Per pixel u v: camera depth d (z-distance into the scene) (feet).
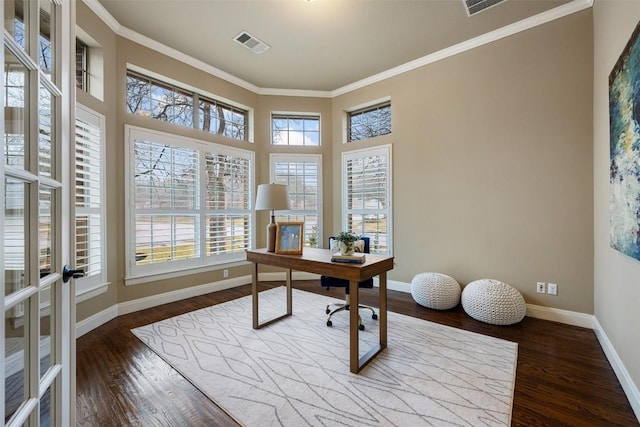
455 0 8.71
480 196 10.80
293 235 8.45
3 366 2.31
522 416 5.11
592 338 8.13
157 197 11.16
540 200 9.61
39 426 2.92
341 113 14.97
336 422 4.97
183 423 4.99
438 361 6.91
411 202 12.60
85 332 8.61
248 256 8.86
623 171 5.83
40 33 3.11
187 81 12.01
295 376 6.33
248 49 11.37
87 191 8.89
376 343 7.86
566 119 9.14
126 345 7.83
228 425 4.94
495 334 8.42
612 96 6.60
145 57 10.75
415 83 12.42
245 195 14.32
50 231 3.31
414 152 12.49
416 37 10.59
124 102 10.27
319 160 15.24
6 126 2.52
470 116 11.00
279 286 13.98
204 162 12.66
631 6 5.68
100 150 9.30
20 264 2.74
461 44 11.01
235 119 14.30
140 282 10.65
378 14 9.32
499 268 10.42
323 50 11.46
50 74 3.33
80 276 3.64
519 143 9.97
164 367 6.73
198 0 8.75
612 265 6.90
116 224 10.02
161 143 11.30
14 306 2.65
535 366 6.71
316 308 10.78
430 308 10.68
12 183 2.61
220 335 8.43
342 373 6.43
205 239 12.67
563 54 9.16
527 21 9.65
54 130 3.38
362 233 14.10
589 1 8.67
